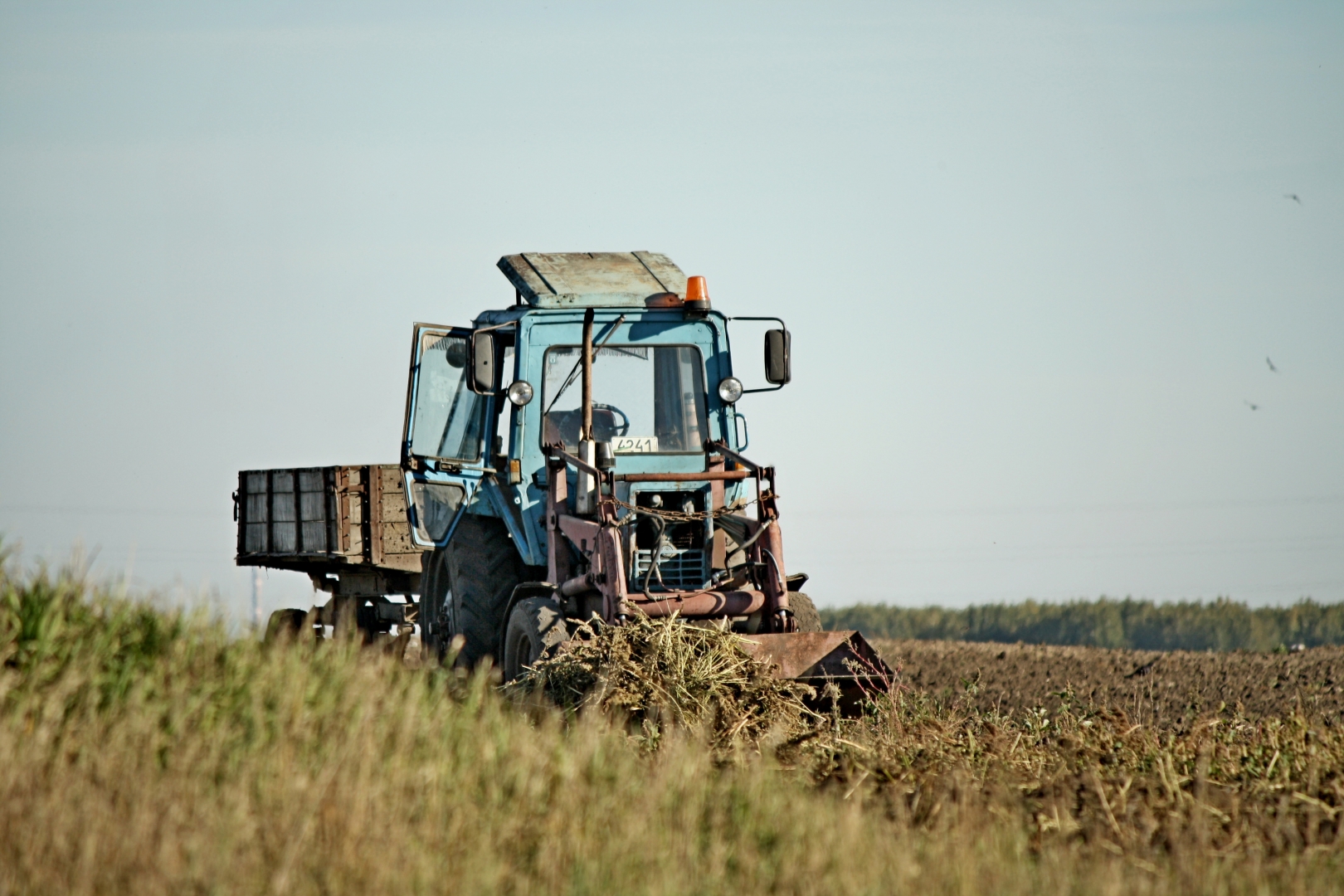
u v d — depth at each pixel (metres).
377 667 21.59
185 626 20.83
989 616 140.62
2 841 15.05
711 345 33.50
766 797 18.78
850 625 140.25
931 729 25.17
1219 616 131.38
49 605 20.08
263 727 18.52
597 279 33.66
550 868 15.66
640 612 27.34
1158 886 16.50
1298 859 18.02
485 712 21.16
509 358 33.72
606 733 22.73
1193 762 23.14
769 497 29.50
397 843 15.68
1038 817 19.86
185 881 14.27
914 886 15.84
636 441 32.50
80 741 17.73
